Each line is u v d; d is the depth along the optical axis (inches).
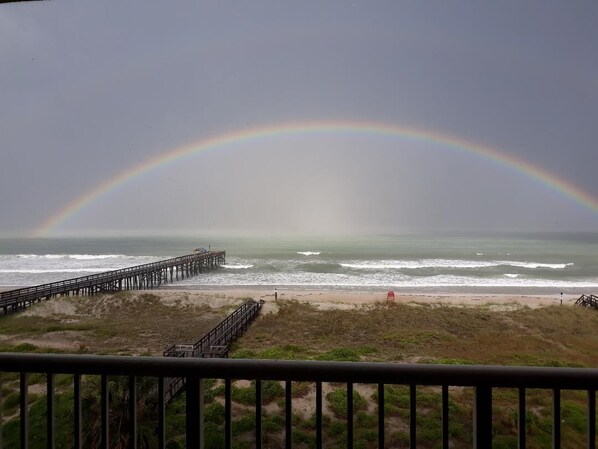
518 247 3604.8
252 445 298.5
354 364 66.3
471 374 64.2
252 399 359.6
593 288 1408.7
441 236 5876.0
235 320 706.2
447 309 926.4
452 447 288.8
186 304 1010.7
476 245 3882.9
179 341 686.5
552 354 580.1
